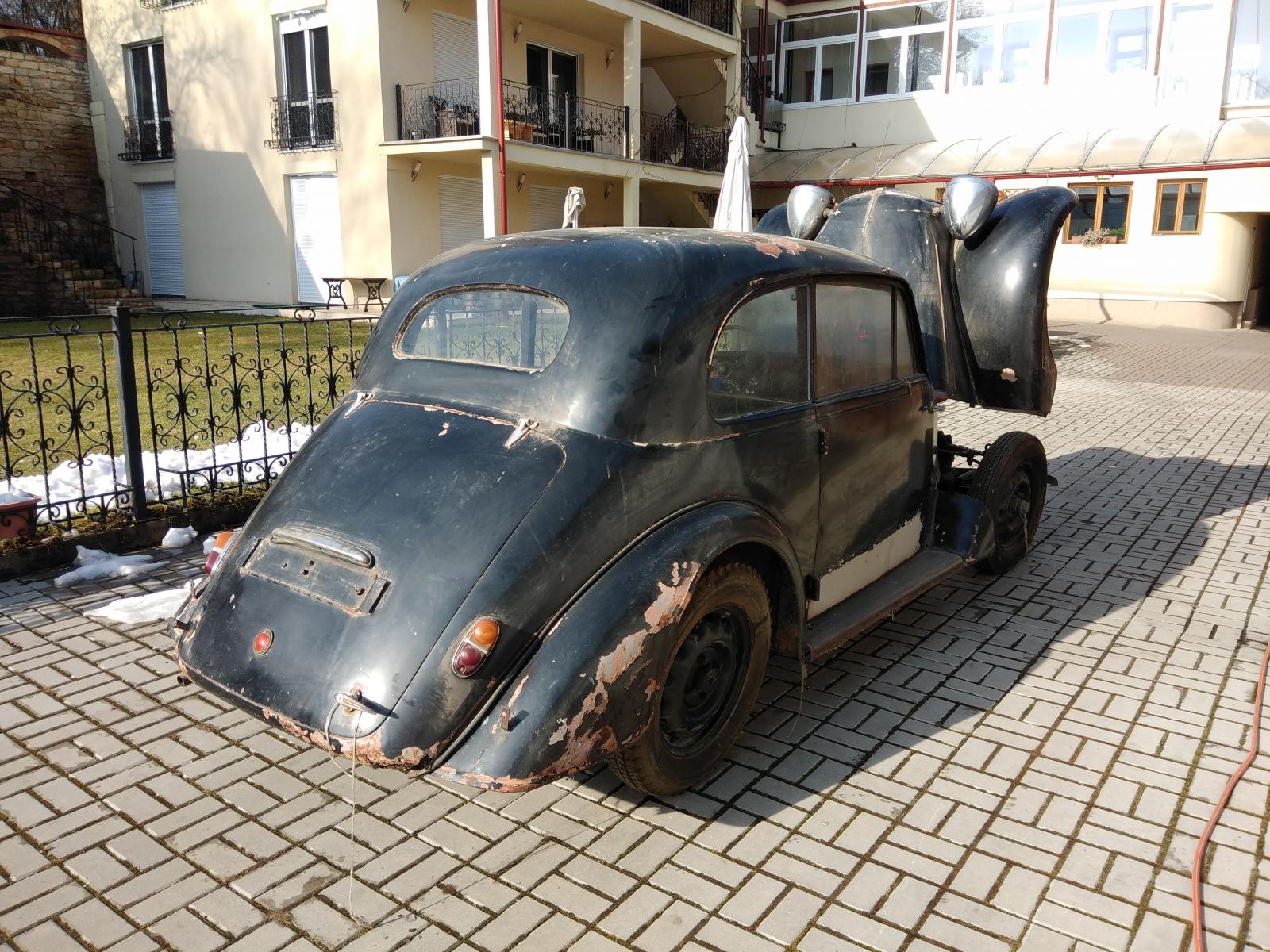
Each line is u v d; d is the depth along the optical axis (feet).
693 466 9.98
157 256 73.87
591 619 8.79
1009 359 16.84
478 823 10.05
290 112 62.95
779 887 9.05
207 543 18.29
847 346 12.71
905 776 10.93
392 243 60.29
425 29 60.29
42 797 10.36
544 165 59.57
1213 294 66.95
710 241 11.10
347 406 11.10
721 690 10.64
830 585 12.64
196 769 10.96
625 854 9.52
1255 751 11.43
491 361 10.48
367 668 8.52
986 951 8.25
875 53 84.02
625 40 65.92
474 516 9.01
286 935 8.36
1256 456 27.58
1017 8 76.13
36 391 17.11
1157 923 8.60
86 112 74.33
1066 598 16.51
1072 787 10.73
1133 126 69.87
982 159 72.59
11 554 16.53
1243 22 67.56
